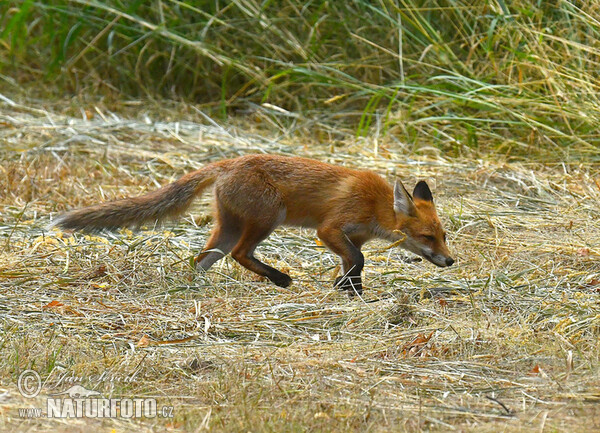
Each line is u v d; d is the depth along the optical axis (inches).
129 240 485.1
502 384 308.0
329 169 449.1
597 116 645.9
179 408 287.7
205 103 843.4
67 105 820.0
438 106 722.2
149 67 873.5
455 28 761.6
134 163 649.6
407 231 440.8
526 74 700.0
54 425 270.4
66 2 895.1
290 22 829.2
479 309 383.6
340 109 786.8
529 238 494.0
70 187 589.6
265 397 296.4
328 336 358.3
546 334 354.0
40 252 458.3
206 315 380.8
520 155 669.9
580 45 647.8
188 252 463.8
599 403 289.1
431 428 271.7
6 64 893.2
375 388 304.3
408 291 415.5
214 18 803.4
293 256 477.4
